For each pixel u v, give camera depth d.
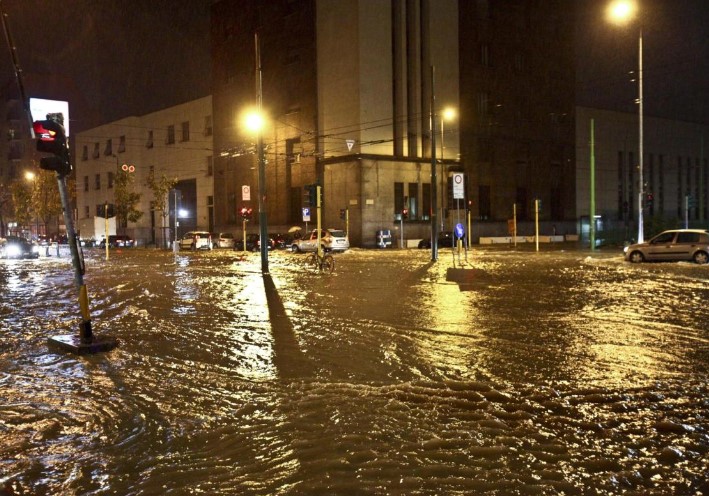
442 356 9.47
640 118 36.31
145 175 78.38
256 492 4.78
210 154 70.06
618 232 60.00
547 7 68.81
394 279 22.59
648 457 5.41
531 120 67.62
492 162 64.00
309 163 57.53
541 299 16.11
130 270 30.64
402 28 55.78
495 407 6.87
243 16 64.06
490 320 12.78
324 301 16.42
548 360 9.10
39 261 41.78
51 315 14.80
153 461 5.46
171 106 74.56
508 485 4.84
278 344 10.64
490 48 63.59
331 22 54.78
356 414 6.67
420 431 6.10
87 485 4.96
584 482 4.89
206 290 19.89
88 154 86.38
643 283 20.12
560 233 71.00
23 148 89.06
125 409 7.04
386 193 54.69
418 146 57.22
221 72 67.38
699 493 4.70
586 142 74.31
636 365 8.73
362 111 53.06
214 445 5.84
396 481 4.93
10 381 8.40
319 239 27.20
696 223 86.56
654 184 83.81
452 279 22.17
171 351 10.20
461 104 61.12
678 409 6.74
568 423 6.31
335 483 4.91
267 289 19.75
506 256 38.38
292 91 58.84
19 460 5.52
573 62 71.81
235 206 66.88
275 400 7.28
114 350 10.34
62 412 6.96
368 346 10.31
